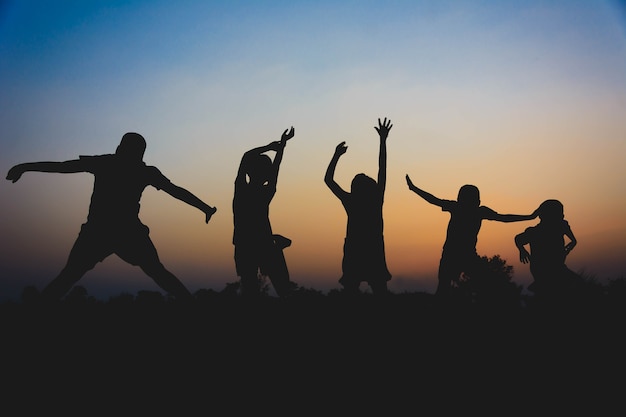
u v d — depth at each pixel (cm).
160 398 451
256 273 792
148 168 688
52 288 641
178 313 662
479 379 495
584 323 647
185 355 530
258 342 568
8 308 631
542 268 915
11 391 450
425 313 698
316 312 688
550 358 542
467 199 906
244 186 805
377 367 515
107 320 629
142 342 559
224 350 544
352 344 568
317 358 530
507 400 460
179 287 679
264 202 810
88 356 520
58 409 428
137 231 666
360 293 827
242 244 794
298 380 486
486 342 582
